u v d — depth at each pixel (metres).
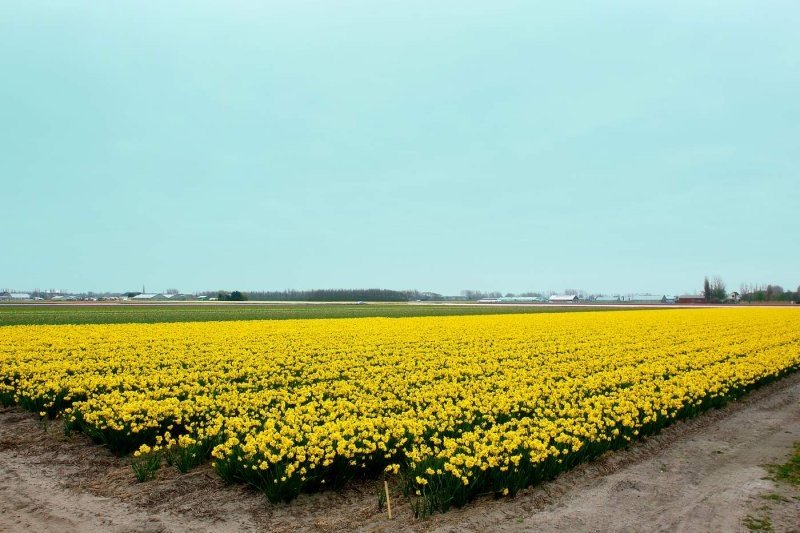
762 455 12.33
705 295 155.88
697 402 15.59
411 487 9.97
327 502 9.66
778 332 34.19
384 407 13.95
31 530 8.48
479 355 23.14
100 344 24.98
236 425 11.45
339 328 36.22
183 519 8.92
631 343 27.69
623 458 12.14
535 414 13.25
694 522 8.73
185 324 38.19
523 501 9.62
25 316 50.22
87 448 12.48
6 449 12.52
